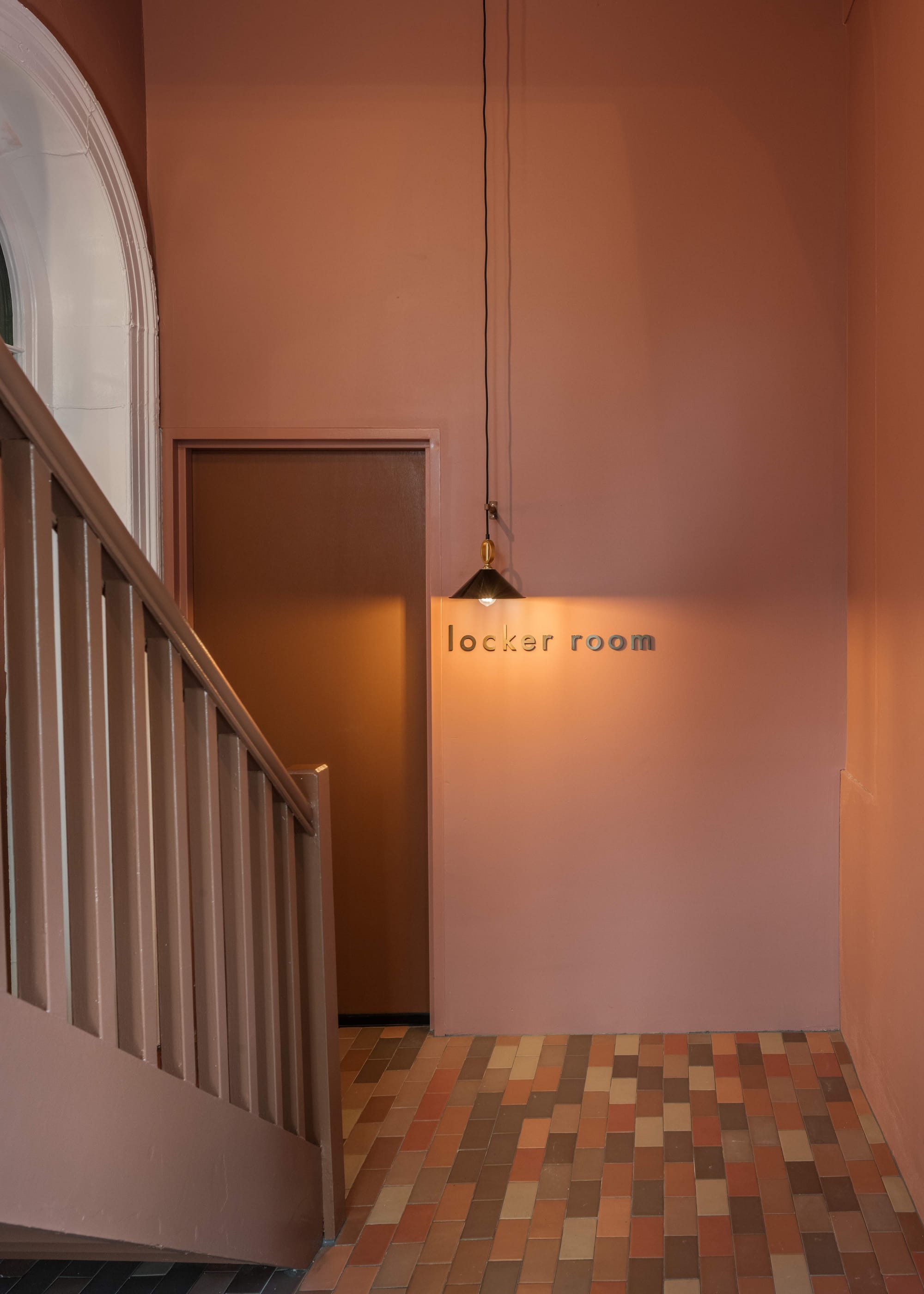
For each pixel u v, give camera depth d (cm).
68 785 149
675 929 350
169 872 176
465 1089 315
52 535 147
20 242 313
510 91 339
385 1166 272
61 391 323
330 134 340
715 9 334
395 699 365
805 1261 228
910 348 261
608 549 345
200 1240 178
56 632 155
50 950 139
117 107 317
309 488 360
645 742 348
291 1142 222
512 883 352
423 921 369
